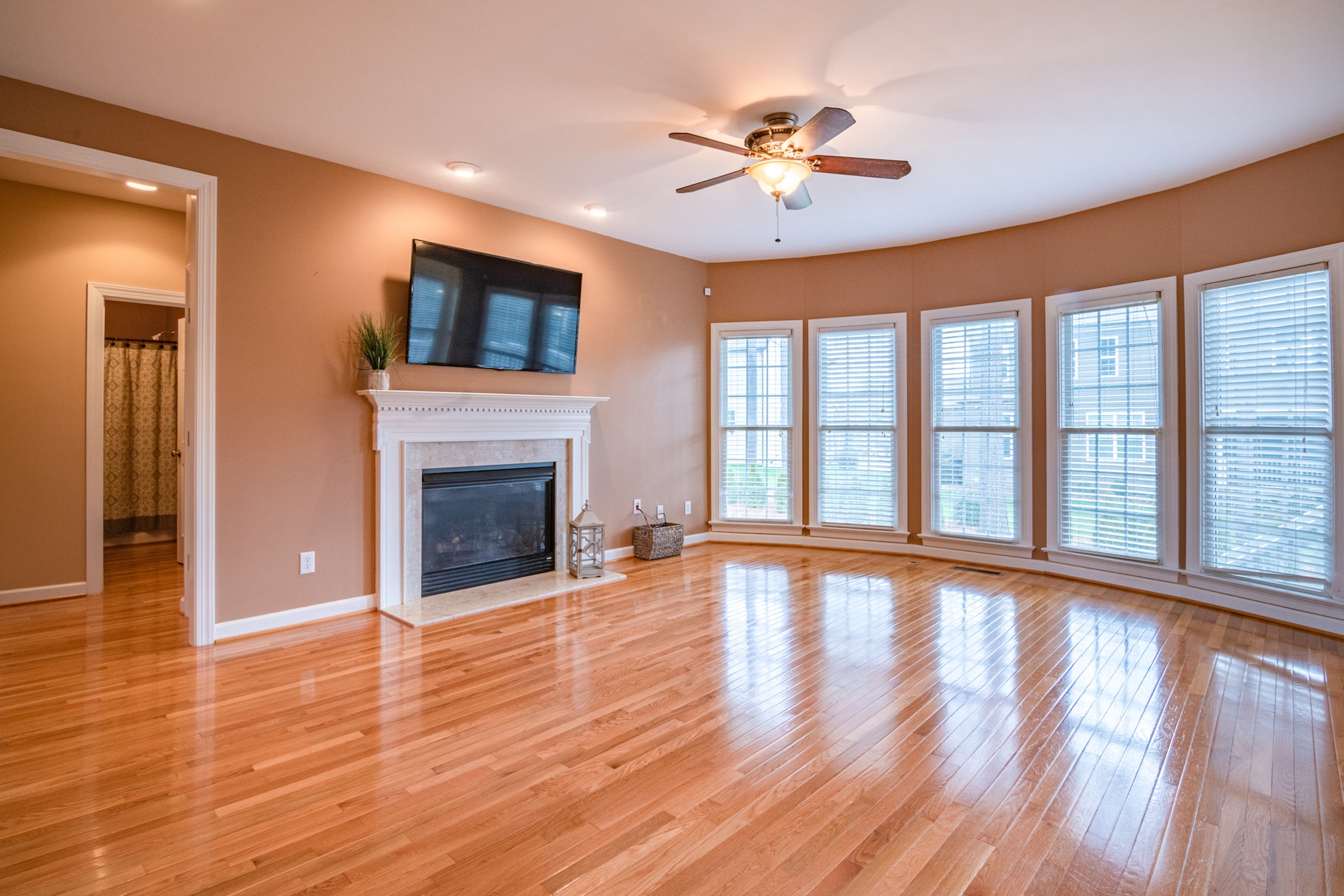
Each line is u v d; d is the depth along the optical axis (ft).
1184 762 6.94
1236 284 12.03
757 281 19.11
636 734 7.60
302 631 11.30
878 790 6.44
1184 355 12.94
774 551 18.30
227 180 10.77
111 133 9.72
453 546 13.93
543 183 13.08
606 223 15.65
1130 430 13.79
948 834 5.74
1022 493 15.65
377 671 9.52
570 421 15.70
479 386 14.24
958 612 12.43
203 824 5.87
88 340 13.53
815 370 18.56
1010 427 15.80
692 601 13.26
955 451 16.71
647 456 17.97
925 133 10.74
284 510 11.48
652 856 5.44
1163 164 11.94
